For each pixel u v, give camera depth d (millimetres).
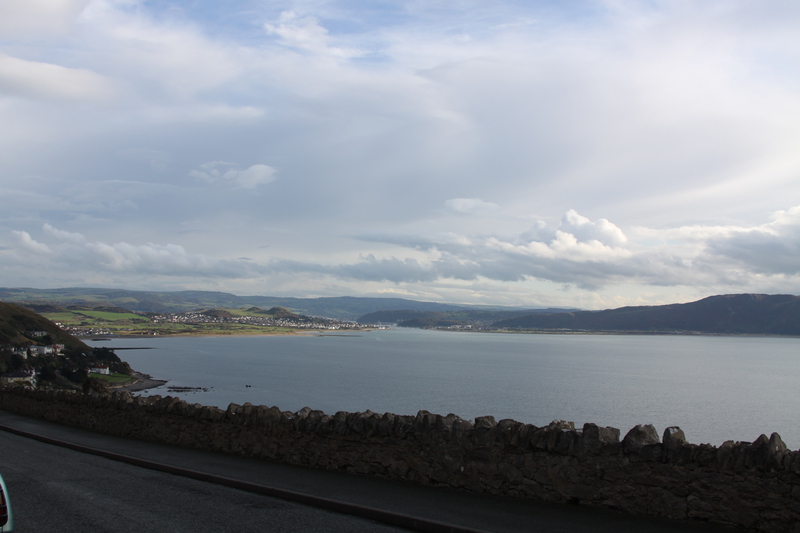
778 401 86750
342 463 10094
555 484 7852
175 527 7168
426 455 9086
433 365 160250
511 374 132750
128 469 10953
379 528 7227
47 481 9836
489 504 7859
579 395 91875
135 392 96250
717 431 59219
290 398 87125
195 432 12875
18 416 19375
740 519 6520
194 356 193250
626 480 7344
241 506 8242
